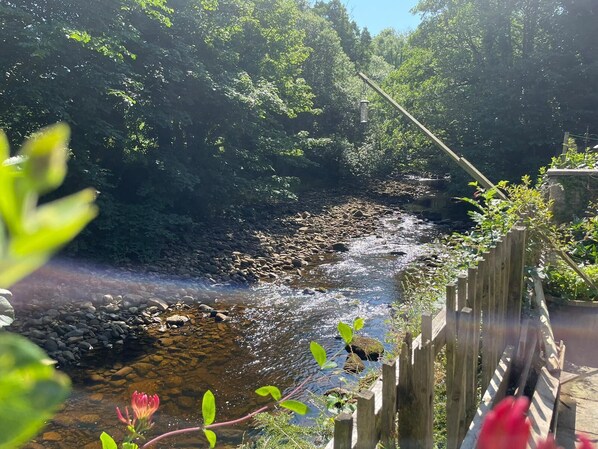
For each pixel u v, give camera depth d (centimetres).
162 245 1102
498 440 39
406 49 2605
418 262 1109
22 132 938
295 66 2153
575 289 444
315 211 1714
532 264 432
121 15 1067
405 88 2362
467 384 263
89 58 967
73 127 954
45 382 22
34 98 860
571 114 1723
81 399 542
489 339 299
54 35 850
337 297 888
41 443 458
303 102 1872
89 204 19
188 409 528
